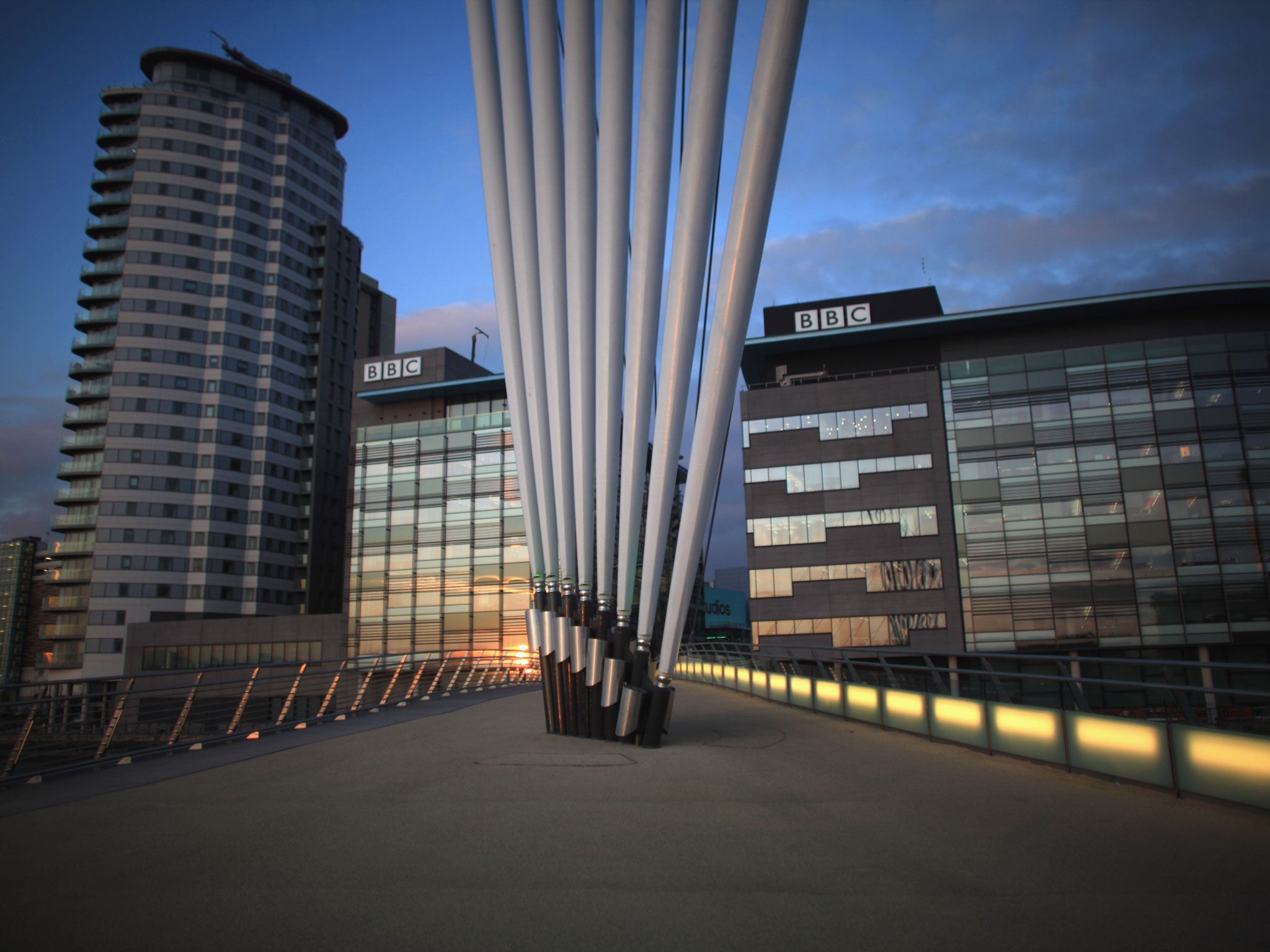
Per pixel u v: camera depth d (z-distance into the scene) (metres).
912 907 4.42
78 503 85.25
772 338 54.72
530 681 35.72
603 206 11.98
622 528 12.09
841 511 51.75
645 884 4.89
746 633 105.00
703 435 11.00
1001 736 9.65
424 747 11.59
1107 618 46.94
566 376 12.99
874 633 50.09
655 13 10.83
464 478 62.81
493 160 14.05
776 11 9.43
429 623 61.41
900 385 52.38
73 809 7.41
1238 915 4.22
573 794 7.89
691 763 9.84
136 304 86.19
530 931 4.11
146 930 4.19
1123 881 4.82
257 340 90.12
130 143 91.62
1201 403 47.97
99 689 79.25
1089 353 49.91
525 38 13.57
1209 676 45.16
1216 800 6.79
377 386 67.94
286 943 4.00
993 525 49.47
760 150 9.82
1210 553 46.31
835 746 11.21
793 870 5.16
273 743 12.34
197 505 85.12
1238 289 48.25
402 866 5.35
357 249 101.62
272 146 94.12
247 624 67.62
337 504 95.62
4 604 171.12
